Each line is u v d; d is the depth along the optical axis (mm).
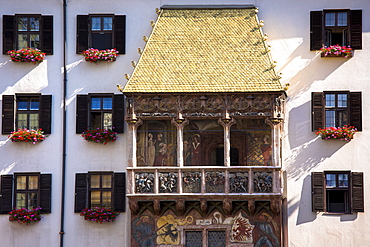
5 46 37844
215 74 35500
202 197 35062
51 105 37625
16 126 37750
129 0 38156
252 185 34875
